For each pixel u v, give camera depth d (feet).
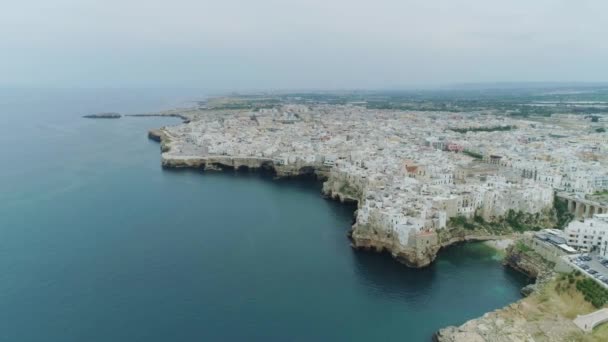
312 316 489.67
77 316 478.18
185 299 518.78
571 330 409.69
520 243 621.31
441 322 480.23
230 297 526.16
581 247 592.60
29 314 480.64
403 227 620.90
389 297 533.14
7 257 625.41
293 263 625.82
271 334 454.40
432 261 624.18
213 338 444.55
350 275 589.73
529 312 453.17
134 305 502.79
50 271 583.58
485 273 595.06
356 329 466.70
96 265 604.08
